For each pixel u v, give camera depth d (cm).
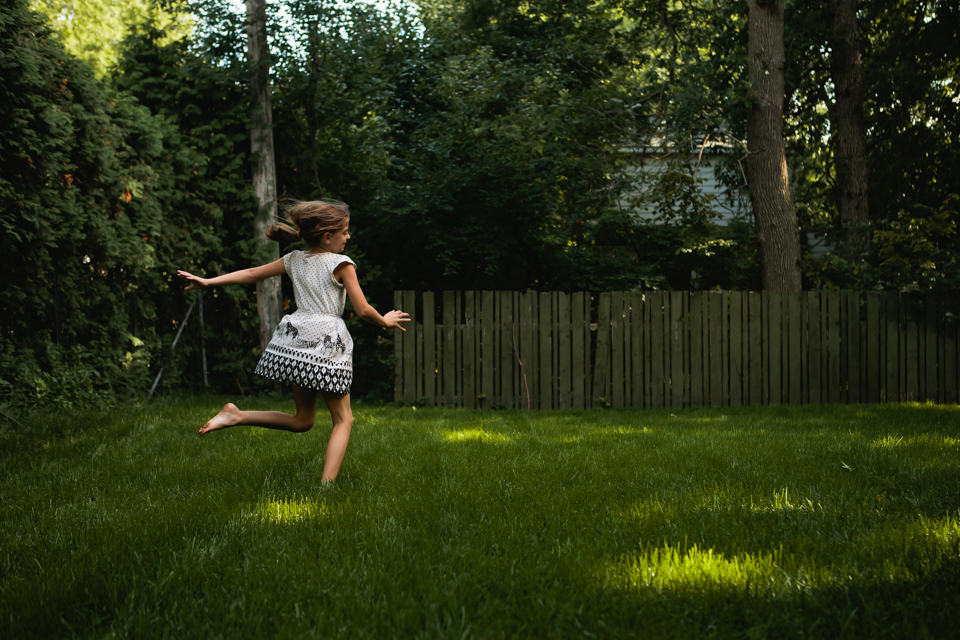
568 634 175
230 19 916
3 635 174
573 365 835
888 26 1420
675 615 183
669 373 837
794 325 838
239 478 360
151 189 793
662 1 1278
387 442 484
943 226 866
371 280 967
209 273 904
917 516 276
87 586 202
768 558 220
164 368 848
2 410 566
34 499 313
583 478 357
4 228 593
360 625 179
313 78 950
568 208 1093
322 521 268
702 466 389
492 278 998
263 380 926
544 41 1429
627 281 998
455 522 270
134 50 920
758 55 991
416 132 1084
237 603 189
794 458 411
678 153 1076
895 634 174
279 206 964
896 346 843
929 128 1388
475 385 832
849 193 1253
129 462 404
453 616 184
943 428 553
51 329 691
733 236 1180
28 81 590
